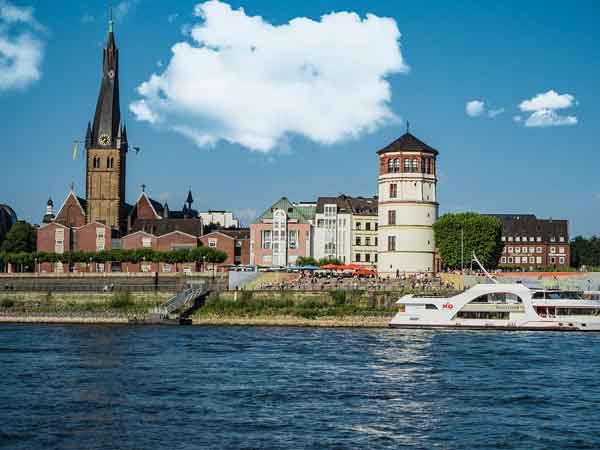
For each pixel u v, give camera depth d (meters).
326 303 120.75
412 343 90.69
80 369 71.12
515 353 81.94
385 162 146.38
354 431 49.81
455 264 153.25
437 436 48.91
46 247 189.12
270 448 46.12
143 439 47.81
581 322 104.06
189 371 70.25
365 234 186.75
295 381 65.50
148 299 134.00
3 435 48.53
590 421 52.78
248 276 134.00
